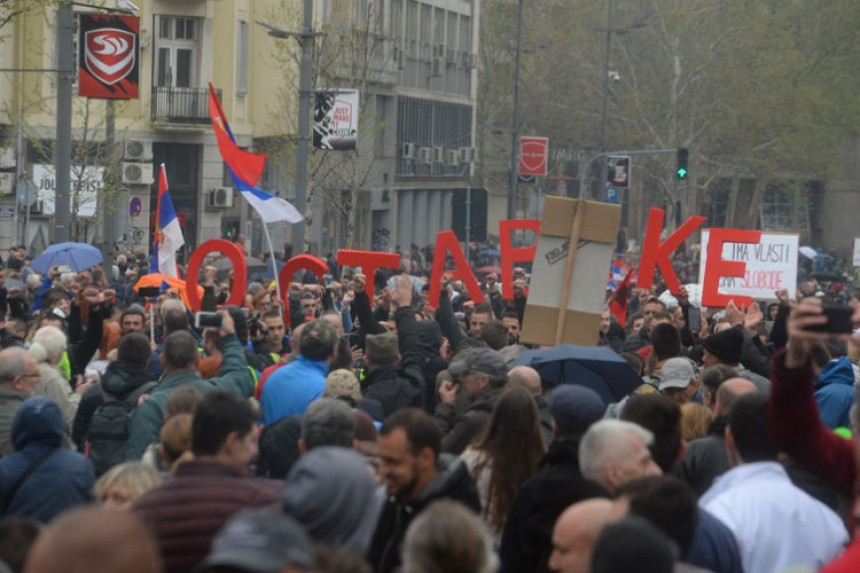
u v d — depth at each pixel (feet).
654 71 349.00
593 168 374.63
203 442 29.32
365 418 37.58
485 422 40.57
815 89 345.10
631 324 83.97
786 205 423.23
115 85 115.24
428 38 306.55
